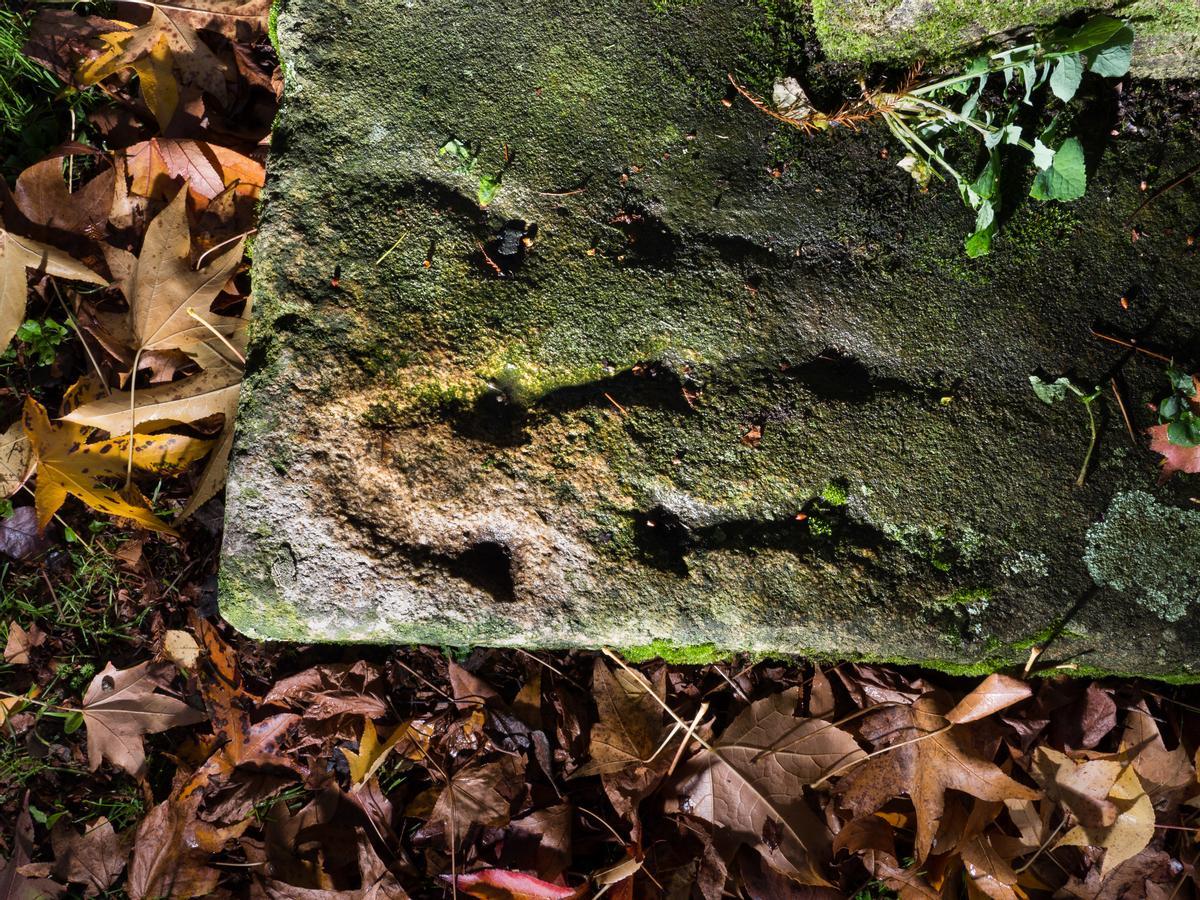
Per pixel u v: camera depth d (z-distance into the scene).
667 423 0.99
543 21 1.02
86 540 1.09
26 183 1.08
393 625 0.98
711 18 1.02
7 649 1.08
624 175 1.01
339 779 1.07
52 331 1.09
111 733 1.07
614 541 0.98
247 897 1.05
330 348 0.98
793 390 1.00
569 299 1.00
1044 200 1.02
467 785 1.06
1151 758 1.06
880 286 1.01
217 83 1.12
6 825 1.07
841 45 1.01
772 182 1.01
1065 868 1.07
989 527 0.99
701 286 1.00
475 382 0.99
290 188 1.00
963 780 1.03
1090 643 0.99
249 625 0.98
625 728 1.06
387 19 1.01
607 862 1.06
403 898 1.03
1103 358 1.01
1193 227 1.02
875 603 0.98
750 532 0.98
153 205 1.11
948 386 1.00
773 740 1.05
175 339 1.06
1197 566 0.99
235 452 0.98
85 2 1.12
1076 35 0.96
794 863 1.03
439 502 0.98
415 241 0.99
